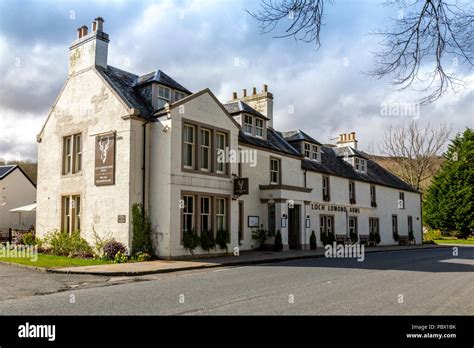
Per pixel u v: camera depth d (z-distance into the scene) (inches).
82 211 740.7
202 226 733.9
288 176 1035.3
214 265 609.6
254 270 563.5
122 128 697.0
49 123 843.4
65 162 799.7
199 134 734.5
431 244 1587.1
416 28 240.5
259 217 931.3
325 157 1295.5
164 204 677.9
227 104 999.0
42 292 382.0
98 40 770.8
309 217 1024.9
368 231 1349.7
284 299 348.2
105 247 657.6
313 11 233.6
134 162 683.4
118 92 716.7
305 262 693.3
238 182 784.9
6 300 342.3
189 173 708.0
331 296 365.1
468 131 1985.7
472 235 2042.3
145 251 674.8
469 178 1898.4
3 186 1330.0
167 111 687.1
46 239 803.4
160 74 776.9
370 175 1444.4
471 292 398.0
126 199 674.2
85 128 761.0
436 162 2020.2
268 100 1131.9
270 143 1009.5
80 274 507.2
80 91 781.9
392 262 715.4
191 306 317.7
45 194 829.8
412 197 1664.6
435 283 457.4
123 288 403.2
